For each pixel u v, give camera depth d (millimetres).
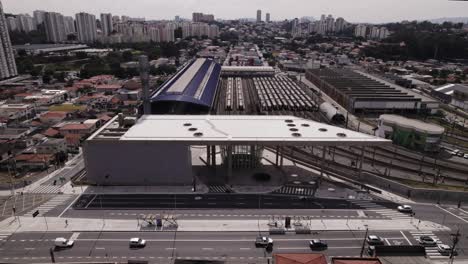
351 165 116500
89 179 99438
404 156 126062
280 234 76938
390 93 190375
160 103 141750
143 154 96938
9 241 73688
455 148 135125
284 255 57594
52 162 117812
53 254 69750
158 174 98938
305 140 96875
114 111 179625
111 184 99750
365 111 178750
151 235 76188
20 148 128750
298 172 109375
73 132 140750
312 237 76125
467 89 198000
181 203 89625
